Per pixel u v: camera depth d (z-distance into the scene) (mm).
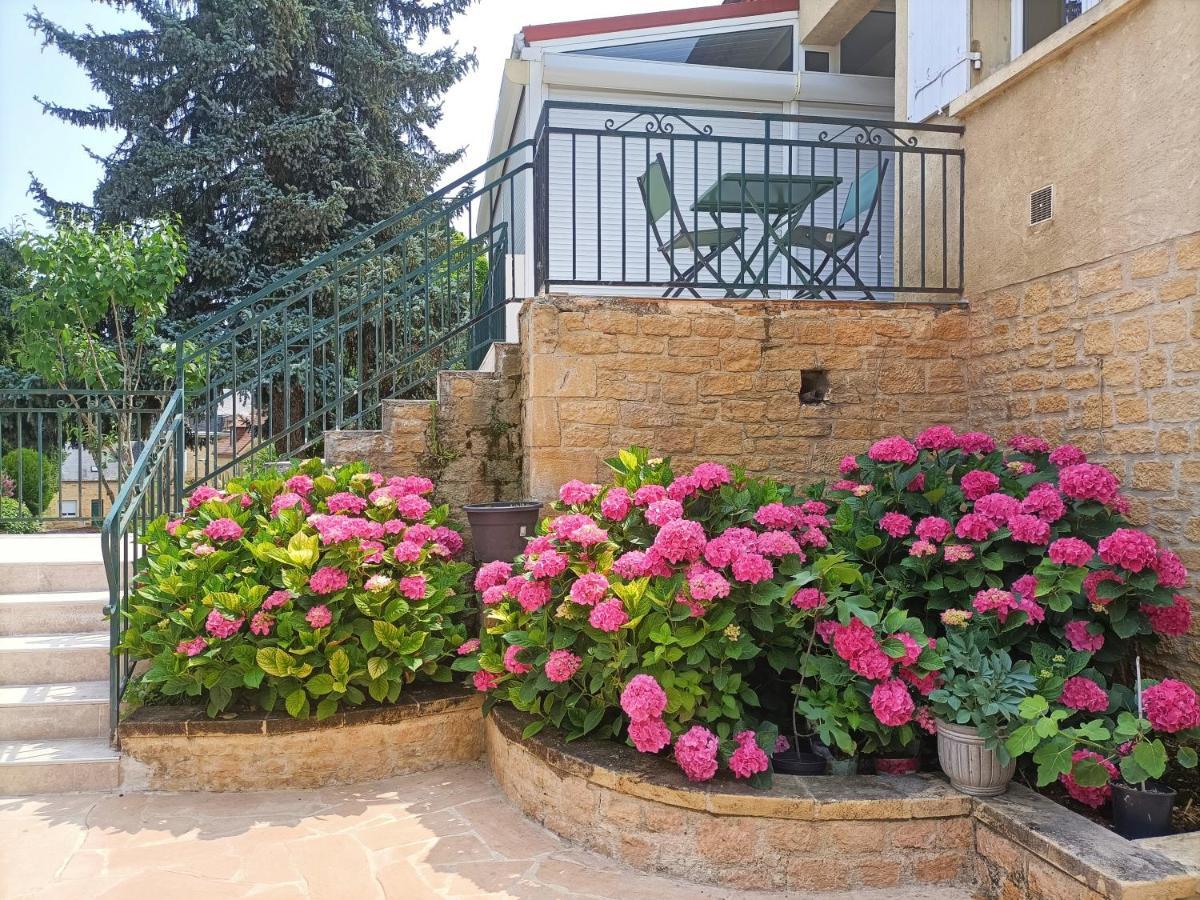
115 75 13211
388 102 14031
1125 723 2596
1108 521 3453
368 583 3684
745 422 4664
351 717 3668
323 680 3615
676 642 2957
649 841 2879
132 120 13227
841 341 4754
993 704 2701
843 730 2922
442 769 3854
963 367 4859
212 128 13203
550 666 3113
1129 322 3736
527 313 4699
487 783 3684
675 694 2967
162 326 11680
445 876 2840
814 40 7660
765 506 3385
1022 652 3297
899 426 4805
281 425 11867
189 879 2812
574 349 4496
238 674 3637
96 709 3771
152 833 3164
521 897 2701
